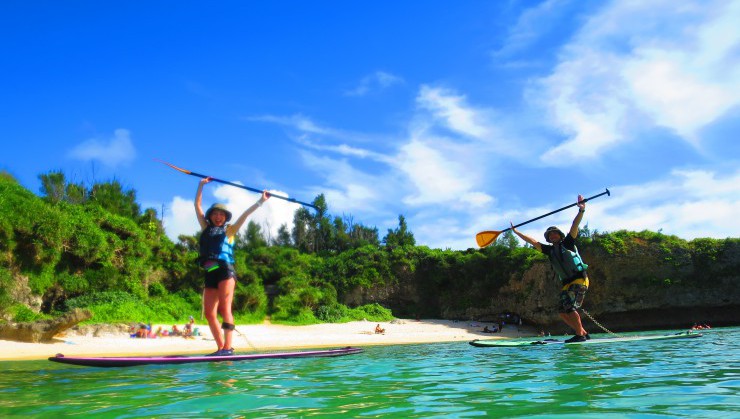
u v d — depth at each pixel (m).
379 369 5.12
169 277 29.47
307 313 32.62
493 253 36.38
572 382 3.73
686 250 29.44
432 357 6.78
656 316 30.11
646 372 4.17
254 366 5.54
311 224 54.97
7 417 2.75
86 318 17.09
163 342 19.25
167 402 3.15
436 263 38.88
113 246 25.64
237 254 34.22
